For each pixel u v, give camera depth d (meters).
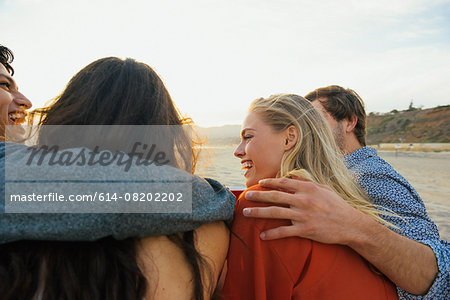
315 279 1.01
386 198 1.72
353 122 2.37
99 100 0.88
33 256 0.69
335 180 1.37
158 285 0.77
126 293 0.69
